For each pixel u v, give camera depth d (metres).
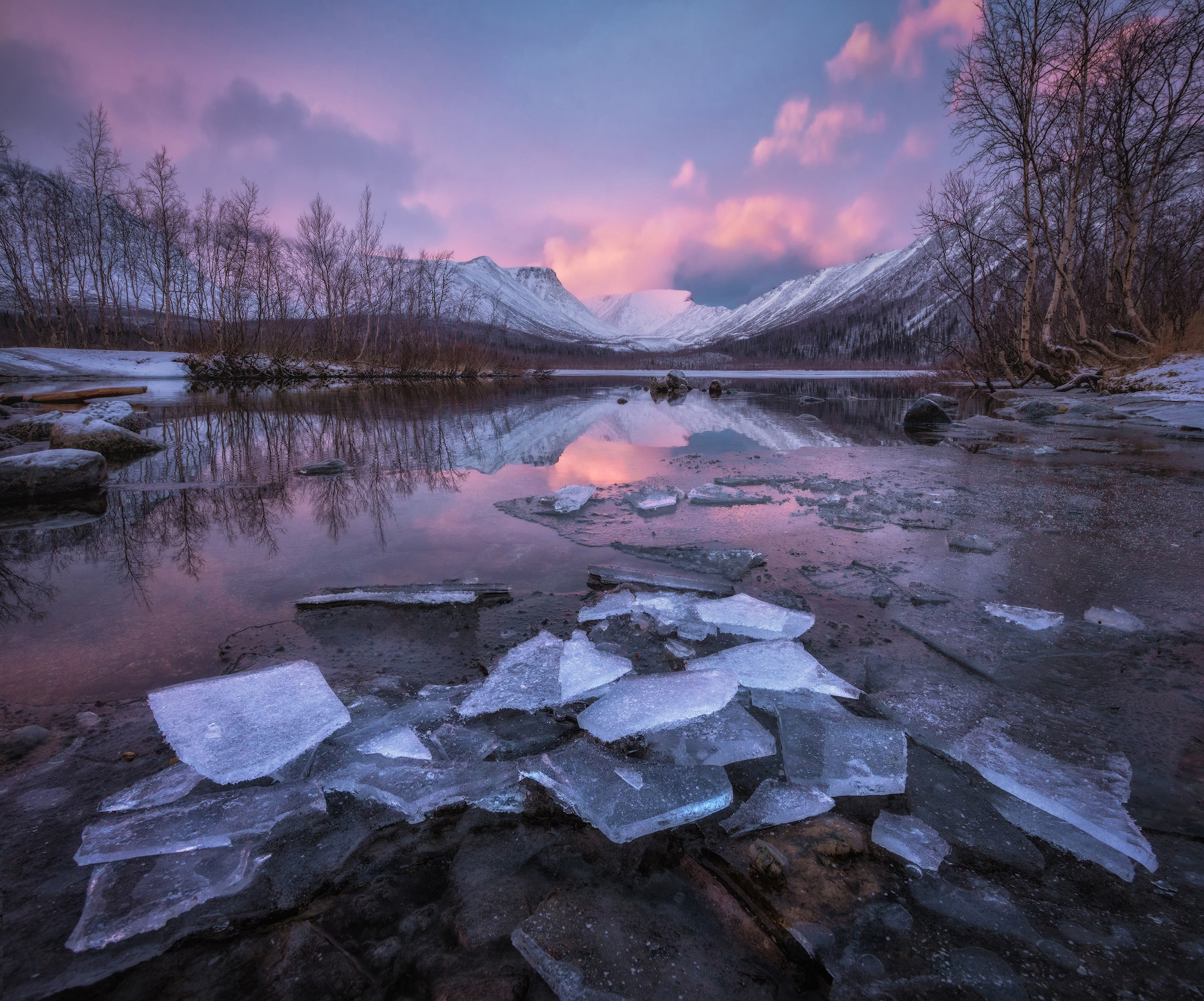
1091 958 0.87
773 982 0.85
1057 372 12.45
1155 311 12.64
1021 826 1.18
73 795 1.25
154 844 1.08
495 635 2.05
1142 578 2.50
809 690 1.65
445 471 5.20
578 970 0.85
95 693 1.69
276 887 1.01
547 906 0.96
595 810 1.16
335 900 0.99
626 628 2.07
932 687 1.68
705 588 2.45
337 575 2.66
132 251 28.84
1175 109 9.98
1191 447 6.13
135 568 2.77
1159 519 3.39
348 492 4.38
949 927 0.93
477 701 1.56
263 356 21.16
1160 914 0.95
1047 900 0.99
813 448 6.50
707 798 1.20
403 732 1.41
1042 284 15.38
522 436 7.64
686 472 5.09
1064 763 1.33
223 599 2.39
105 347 24.84
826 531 3.28
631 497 4.10
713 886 1.01
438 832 1.14
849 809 1.23
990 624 2.08
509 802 1.22
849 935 0.91
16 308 25.34
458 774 1.27
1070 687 1.68
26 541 3.20
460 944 0.90
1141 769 1.32
